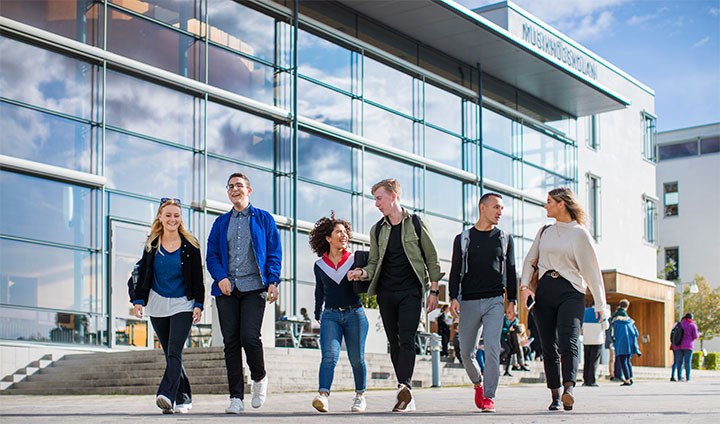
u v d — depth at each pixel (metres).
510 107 33.09
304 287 25.05
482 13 31.03
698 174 58.62
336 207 26.25
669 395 13.09
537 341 25.03
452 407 9.64
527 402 10.68
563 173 35.50
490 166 31.86
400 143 28.55
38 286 19.95
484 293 8.69
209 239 8.57
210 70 23.75
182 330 8.20
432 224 29.28
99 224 21.17
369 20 27.89
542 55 30.39
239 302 8.52
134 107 22.11
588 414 8.09
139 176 22.03
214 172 23.55
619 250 38.59
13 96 20.08
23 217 19.92
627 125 40.06
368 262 8.70
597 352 17.62
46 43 20.55
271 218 8.66
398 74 28.77
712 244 57.78
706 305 50.56
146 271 8.23
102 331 20.92
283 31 25.55
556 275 8.62
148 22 22.56
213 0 24.02
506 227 32.16
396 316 8.66
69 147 20.86
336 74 26.73
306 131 25.70
